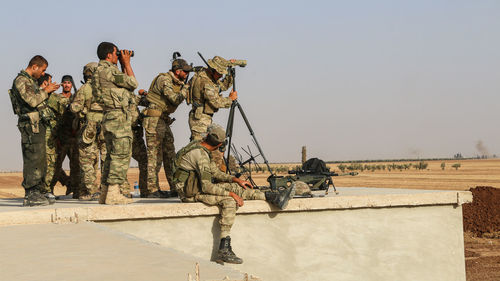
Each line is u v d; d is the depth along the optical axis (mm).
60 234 5656
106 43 8398
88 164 9641
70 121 10273
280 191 8109
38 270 3848
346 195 9391
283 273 8398
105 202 8188
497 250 18906
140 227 7648
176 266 3967
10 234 5703
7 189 48562
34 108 8164
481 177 67125
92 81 8266
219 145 7910
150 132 9703
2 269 3906
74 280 3521
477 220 22812
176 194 9984
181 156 7848
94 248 4758
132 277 3590
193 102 9305
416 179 62594
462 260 9867
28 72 8195
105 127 8078
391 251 9234
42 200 8195
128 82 8156
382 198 9086
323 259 8688
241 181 8062
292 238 8523
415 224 9492
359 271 8938
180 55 9703
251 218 8273
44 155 8281
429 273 9523
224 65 9242
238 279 3506
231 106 9281
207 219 8016
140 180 10281
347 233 8922
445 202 9602
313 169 10500
